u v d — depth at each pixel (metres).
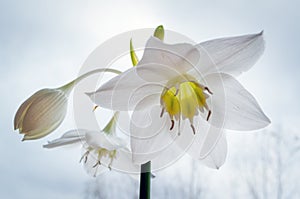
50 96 0.24
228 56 0.20
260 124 0.21
